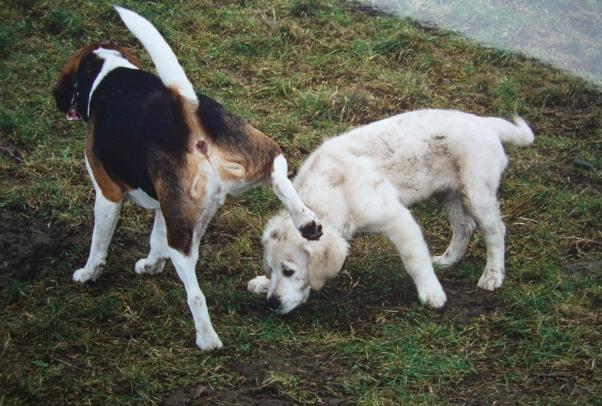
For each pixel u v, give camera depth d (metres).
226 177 2.60
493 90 3.88
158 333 2.74
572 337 2.77
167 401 2.53
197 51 3.97
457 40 4.15
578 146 3.62
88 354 2.66
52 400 2.51
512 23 4.31
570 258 3.11
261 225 3.18
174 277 2.96
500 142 3.01
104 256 2.87
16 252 2.98
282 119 3.62
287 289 2.80
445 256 3.08
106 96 2.73
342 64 3.96
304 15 4.23
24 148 3.40
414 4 4.40
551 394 2.61
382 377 2.64
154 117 2.62
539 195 3.34
